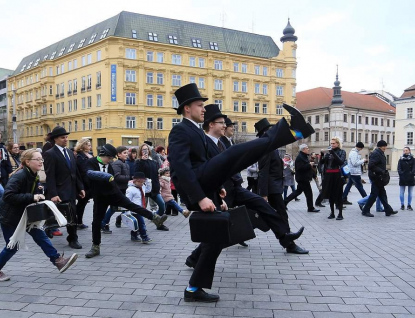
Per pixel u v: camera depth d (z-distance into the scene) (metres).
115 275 5.09
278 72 60.31
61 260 4.99
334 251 6.46
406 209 12.06
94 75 52.16
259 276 5.05
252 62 57.69
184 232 8.32
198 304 4.05
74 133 56.91
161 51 51.62
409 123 59.66
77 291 4.47
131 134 50.00
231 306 4.00
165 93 52.03
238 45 58.03
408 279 4.89
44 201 4.93
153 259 5.94
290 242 6.22
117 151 8.47
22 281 4.86
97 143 51.53
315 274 5.13
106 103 49.72
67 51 59.34
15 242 4.75
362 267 5.47
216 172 3.75
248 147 3.69
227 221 3.75
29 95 69.88
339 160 9.75
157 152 12.80
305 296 4.29
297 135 3.57
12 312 3.86
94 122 52.31
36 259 5.99
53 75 61.84
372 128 79.19
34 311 3.88
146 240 7.10
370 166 10.48
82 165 8.28
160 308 3.95
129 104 49.97
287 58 60.62
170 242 7.24
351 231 8.30
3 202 4.85
